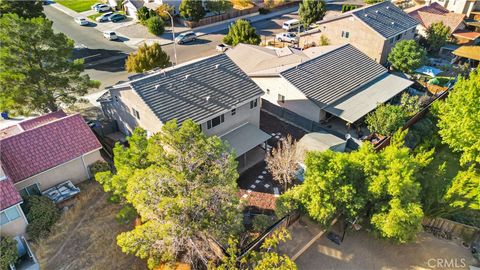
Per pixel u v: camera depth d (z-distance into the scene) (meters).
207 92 33.22
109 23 72.69
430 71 49.50
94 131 38.66
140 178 21.80
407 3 81.38
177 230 20.33
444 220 28.58
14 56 34.31
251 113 36.06
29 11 53.88
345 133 38.34
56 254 25.16
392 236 25.41
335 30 55.25
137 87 31.09
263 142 34.28
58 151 29.98
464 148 32.66
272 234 25.38
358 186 26.09
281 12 84.56
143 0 77.19
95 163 32.25
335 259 25.97
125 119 36.75
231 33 58.84
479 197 26.27
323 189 24.70
